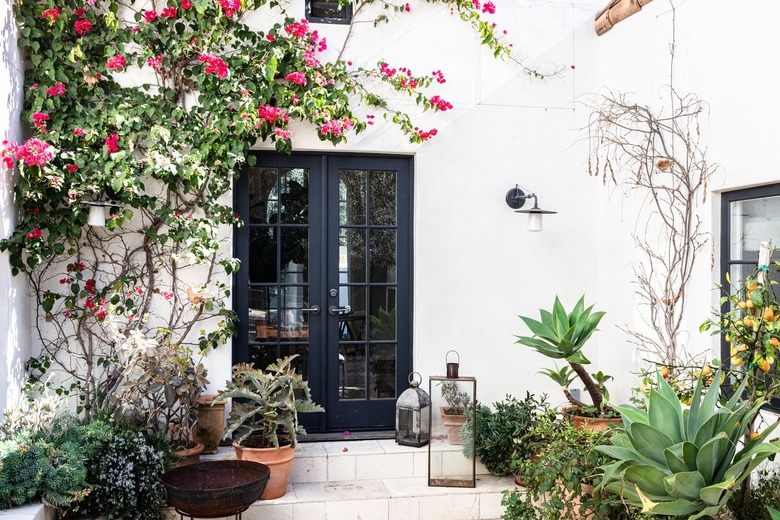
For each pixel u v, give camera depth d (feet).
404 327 17.03
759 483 11.34
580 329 13.24
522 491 14.19
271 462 13.58
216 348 15.66
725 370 12.10
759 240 13.03
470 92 16.93
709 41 13.75
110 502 12.21
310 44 15.72
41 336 14.90
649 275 15.57
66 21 14.33
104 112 14.60
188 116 15.10
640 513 10.23
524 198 16.94
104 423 13.30
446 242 16.80
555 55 17.35
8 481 11.25
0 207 13.25
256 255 16.44
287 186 16.57
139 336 13.80
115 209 14.93
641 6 15.75
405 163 17.06
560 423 12.87
